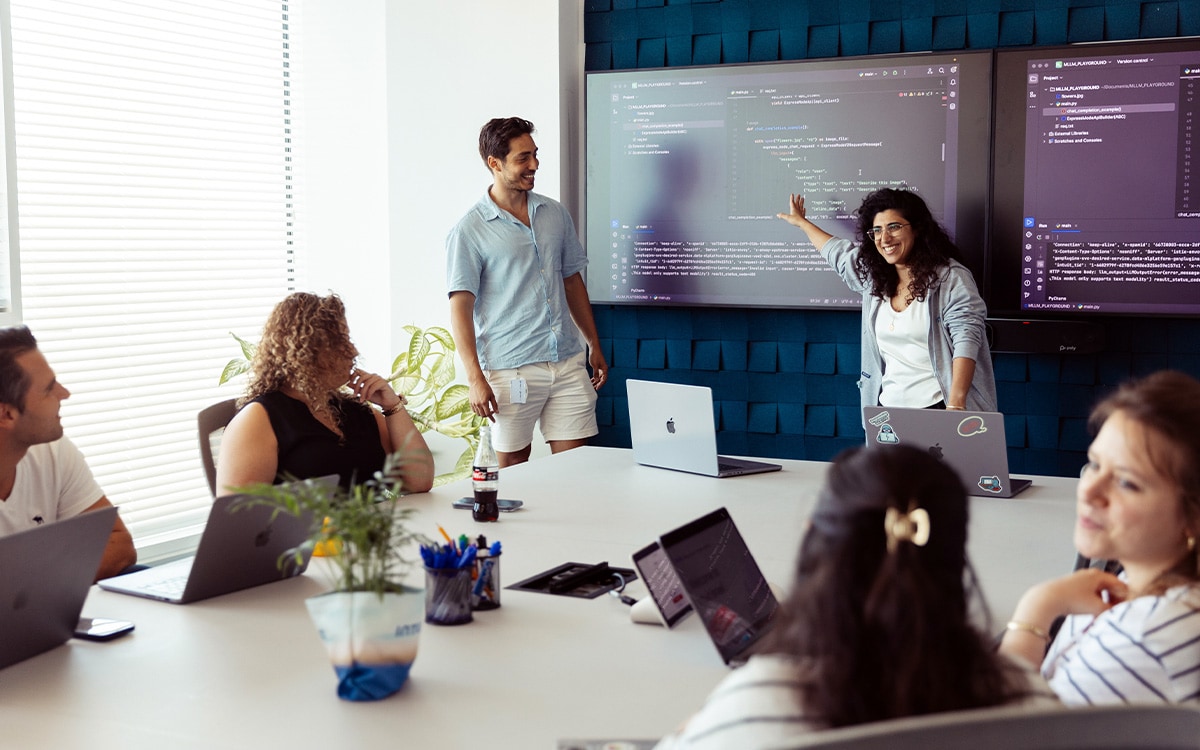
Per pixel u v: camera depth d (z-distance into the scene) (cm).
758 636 174
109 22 426
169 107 457
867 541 93
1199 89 391
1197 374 408
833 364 455
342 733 139
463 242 424
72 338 418
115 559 242
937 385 356
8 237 376
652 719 144
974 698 92
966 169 421
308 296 272
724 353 471
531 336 432
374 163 511
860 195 436
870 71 430
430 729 141
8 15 374
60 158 413
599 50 479
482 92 484
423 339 479
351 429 275
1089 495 139
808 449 462
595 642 174
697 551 175
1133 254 404
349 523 149
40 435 221
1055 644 157
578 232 491
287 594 200
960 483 97
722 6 457
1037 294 416
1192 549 136
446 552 185
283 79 508
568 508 268
